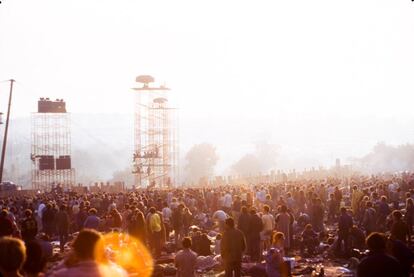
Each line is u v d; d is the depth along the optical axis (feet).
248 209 76.33
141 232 65.82
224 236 51.21
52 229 81.87
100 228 84.79
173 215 83.05
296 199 112.27
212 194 126.72
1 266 20.67
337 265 66.33
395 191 115.75
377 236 26.96
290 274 54.54
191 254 45.75
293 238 78.89
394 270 26.30
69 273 20.53
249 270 60.44
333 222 107.45
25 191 215.72
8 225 34.01
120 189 219.20
